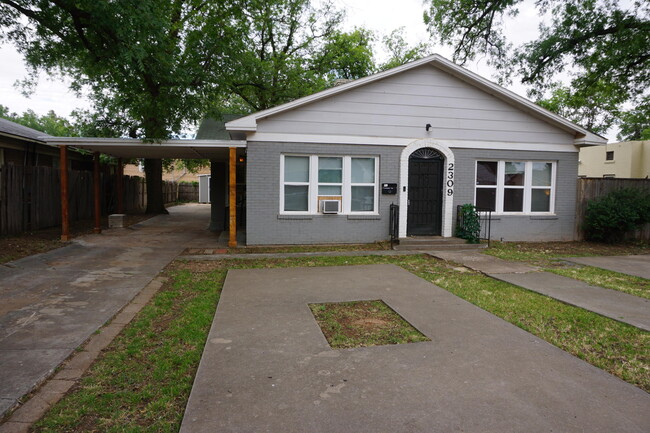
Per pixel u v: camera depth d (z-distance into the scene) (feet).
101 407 9.66
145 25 26.37
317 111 33.14
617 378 11.08
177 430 8.72
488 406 9.53
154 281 22.26
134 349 12.95
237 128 31.53
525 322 15.69
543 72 50.72
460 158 35.40
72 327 14.82
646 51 44.39
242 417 9.01
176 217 59.26
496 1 50.31
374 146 34.09
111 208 60.54
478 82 34.60
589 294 19.66
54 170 43.29
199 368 11.48
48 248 30.63
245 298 18.83
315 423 8.79
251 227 33.14
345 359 12.19
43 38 32.48
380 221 34.78
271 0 50.60
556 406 9.56
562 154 37.42
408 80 34.24
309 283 21.77
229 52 39.11
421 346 13.23
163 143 32.73
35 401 9.91
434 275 24.03
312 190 33.86
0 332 14.25
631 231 39.40
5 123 50.98
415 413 9.20
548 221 37.83
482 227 36.55
